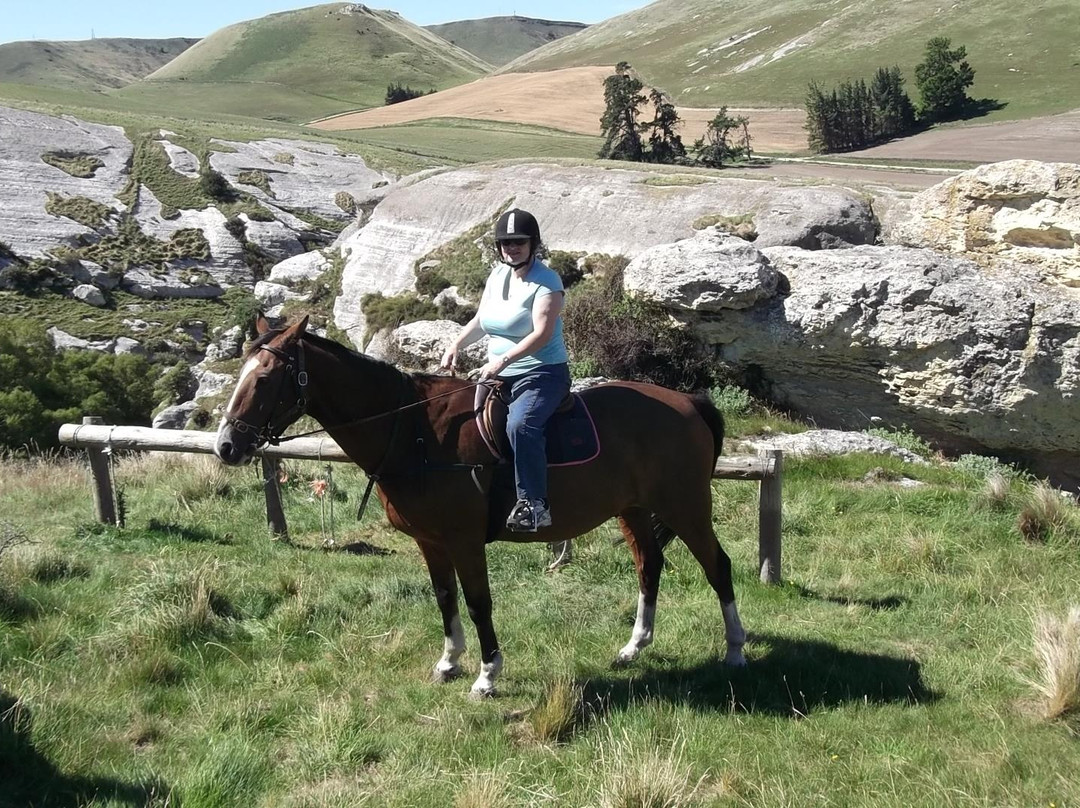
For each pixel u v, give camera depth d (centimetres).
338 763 503
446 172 3447
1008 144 6581
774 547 815
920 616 738
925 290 1580
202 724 545
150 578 725
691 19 16738
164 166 5594
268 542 905
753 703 577
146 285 4600
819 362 1664
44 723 514
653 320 1769
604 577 829
